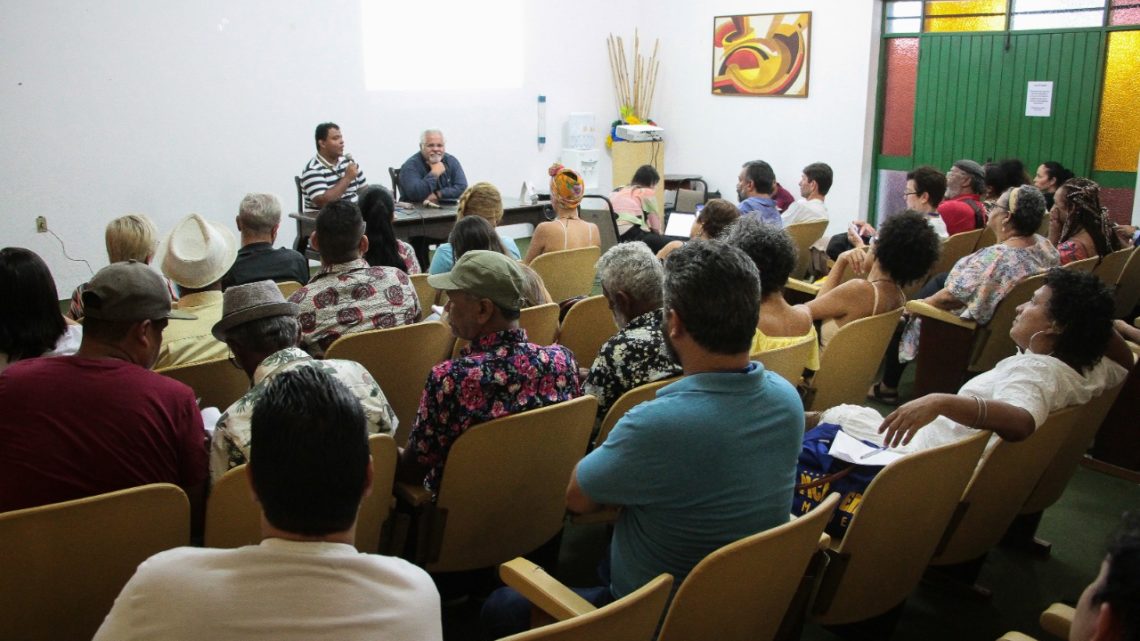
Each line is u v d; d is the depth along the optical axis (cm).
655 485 154
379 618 108
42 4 595
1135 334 321
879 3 804
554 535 238
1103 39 696
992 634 242
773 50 866
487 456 204
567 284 428
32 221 616
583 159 912
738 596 150
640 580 163
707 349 158
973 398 205
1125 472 344
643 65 977
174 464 184
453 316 213
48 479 170
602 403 240
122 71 636
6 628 155
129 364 181
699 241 164
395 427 211
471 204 409
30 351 220
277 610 105
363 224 286
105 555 159
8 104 594
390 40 777
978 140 778
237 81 693
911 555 203
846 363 307
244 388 257
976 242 491
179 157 673
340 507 111
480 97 849
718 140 930
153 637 103
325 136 618
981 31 759
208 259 274
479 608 240
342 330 280
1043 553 284
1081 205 418
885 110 832
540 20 885
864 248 394
